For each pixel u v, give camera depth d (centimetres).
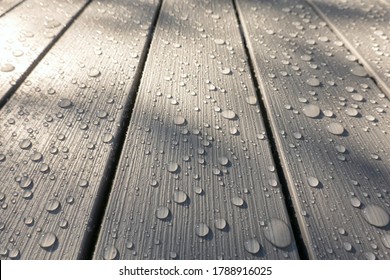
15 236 51
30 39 69
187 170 56
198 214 53
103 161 56
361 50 72
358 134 60
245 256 51
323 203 54
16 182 54
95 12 77
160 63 67
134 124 59
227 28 76
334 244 52
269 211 54
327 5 83
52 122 59
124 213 53
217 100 63
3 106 60
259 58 70
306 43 73
